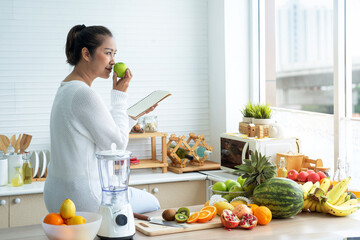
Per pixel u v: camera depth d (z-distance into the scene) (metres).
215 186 2.50
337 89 3.38
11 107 3.95
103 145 2.22
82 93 2.18
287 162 3.37
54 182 2.26
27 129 4.00
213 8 4.38
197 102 4.50
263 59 4.30
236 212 2.16
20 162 3.60
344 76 3.39
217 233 2.04
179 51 4.41
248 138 3.65
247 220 2.11
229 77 4.26
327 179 2.54
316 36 12.95
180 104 4.44
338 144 3.39
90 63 2.34
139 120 4.09
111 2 4.18
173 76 4.41
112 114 2.35
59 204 2.24
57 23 4.04
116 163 1.96
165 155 4.04
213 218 2.24
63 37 4.05
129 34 4.25
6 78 3.93
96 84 4.15
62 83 2.34
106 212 1.94
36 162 3.72
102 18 4.17
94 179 2.25
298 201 2.23
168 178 3.80
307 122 3.73
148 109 2.55
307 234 2.02
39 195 3.53
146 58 4.32
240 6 4.27
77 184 2.21
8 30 3.92
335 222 2.21
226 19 4.22
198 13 4.46
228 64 4.25
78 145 2.20
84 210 2.23
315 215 2.34
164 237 1.99
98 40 2.32
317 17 12.91
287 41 13.23
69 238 1.76
